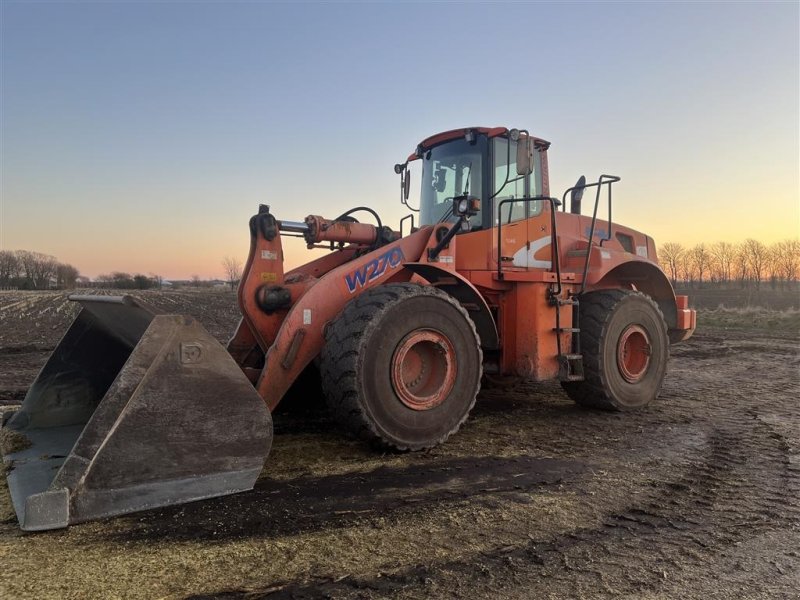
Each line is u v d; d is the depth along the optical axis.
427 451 4.12
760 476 3.74
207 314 19.72
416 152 5.93
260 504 3.09
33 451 3.58
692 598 2.28
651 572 2.48
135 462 2.90
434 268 4.38
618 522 2.99
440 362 4.21
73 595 2.20
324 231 4.65
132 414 2.89
